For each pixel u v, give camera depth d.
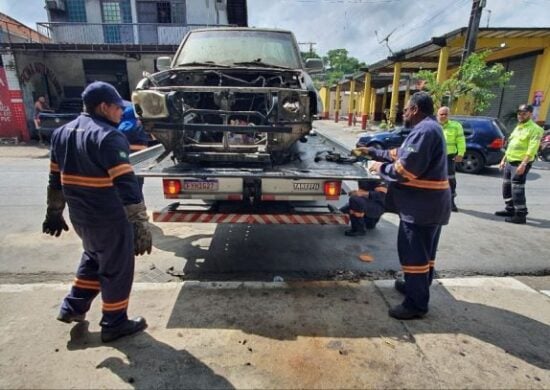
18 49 13.74
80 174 2.26
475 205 6.39
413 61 18.92
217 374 2.25
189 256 3.99
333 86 34.50
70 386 2.13
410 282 2.84
